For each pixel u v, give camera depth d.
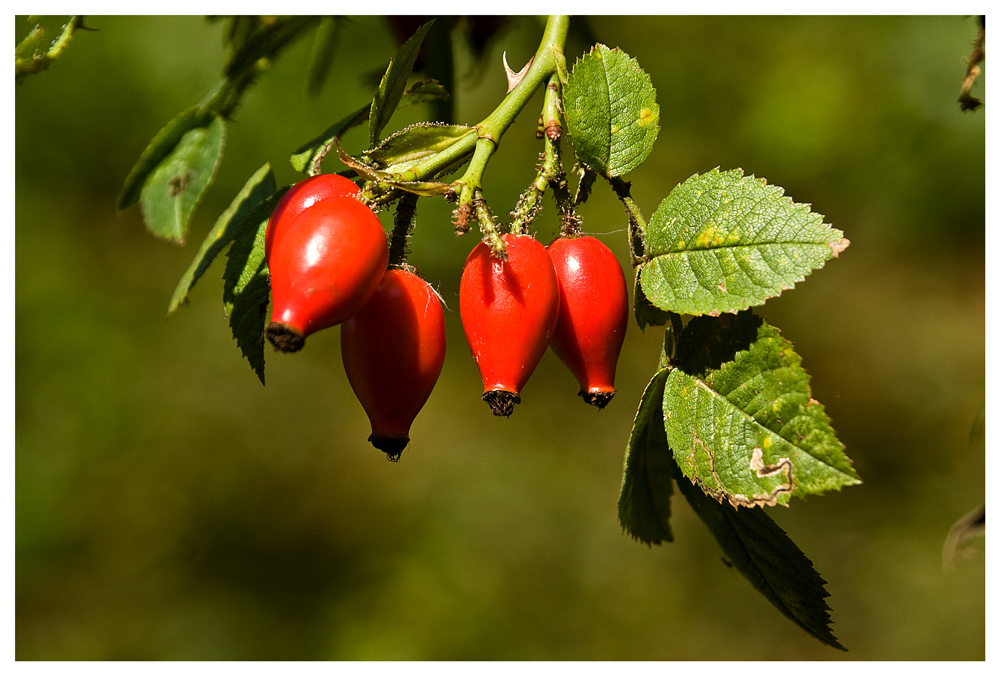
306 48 0.83
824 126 0.93
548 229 0.77
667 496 0.42
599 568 0.96
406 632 0.90
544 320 0.41
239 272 0.43
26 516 0.87
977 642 0.87
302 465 1.01
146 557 0.92
